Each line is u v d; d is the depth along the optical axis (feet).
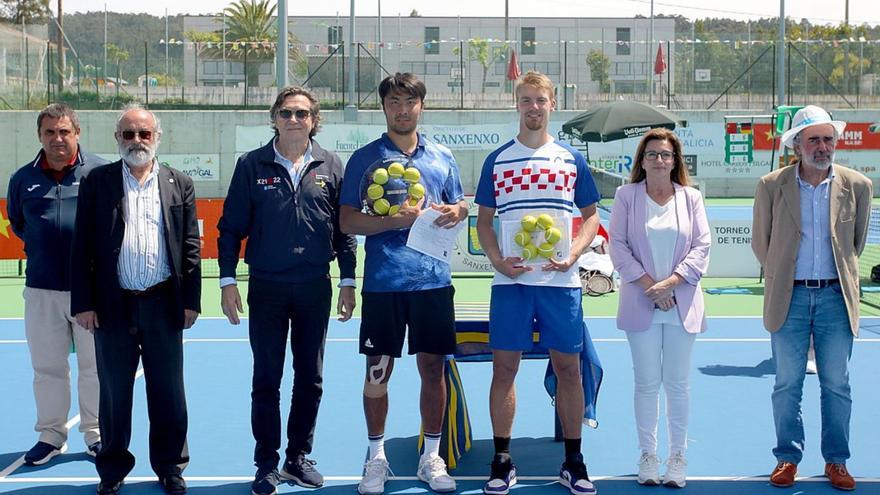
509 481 18.80
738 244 51.93
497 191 18.89
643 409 19.33
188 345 33.96
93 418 21.27
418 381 28.30
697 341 34.76
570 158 18.92
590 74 113.19
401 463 20.97
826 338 18.89
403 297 18.81
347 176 19.04
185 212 18.97
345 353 32.48
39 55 106.73
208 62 109.70
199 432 23.27
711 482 19.62
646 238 18.99
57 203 20.58
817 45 112.57
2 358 32.04
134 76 109.60
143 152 18.37
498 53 114.01
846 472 19.17
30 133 103.60
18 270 56.18
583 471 18.81
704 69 113.19
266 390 18.93
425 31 203.82
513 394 19.01
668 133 19.24
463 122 108.17
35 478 19.93
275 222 18.60
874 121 107.55
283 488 19.30
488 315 22.29
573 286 18.75
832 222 18.65
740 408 25.36
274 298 18.76
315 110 19.06
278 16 62.64
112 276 18.42
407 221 18.52
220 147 105.29
